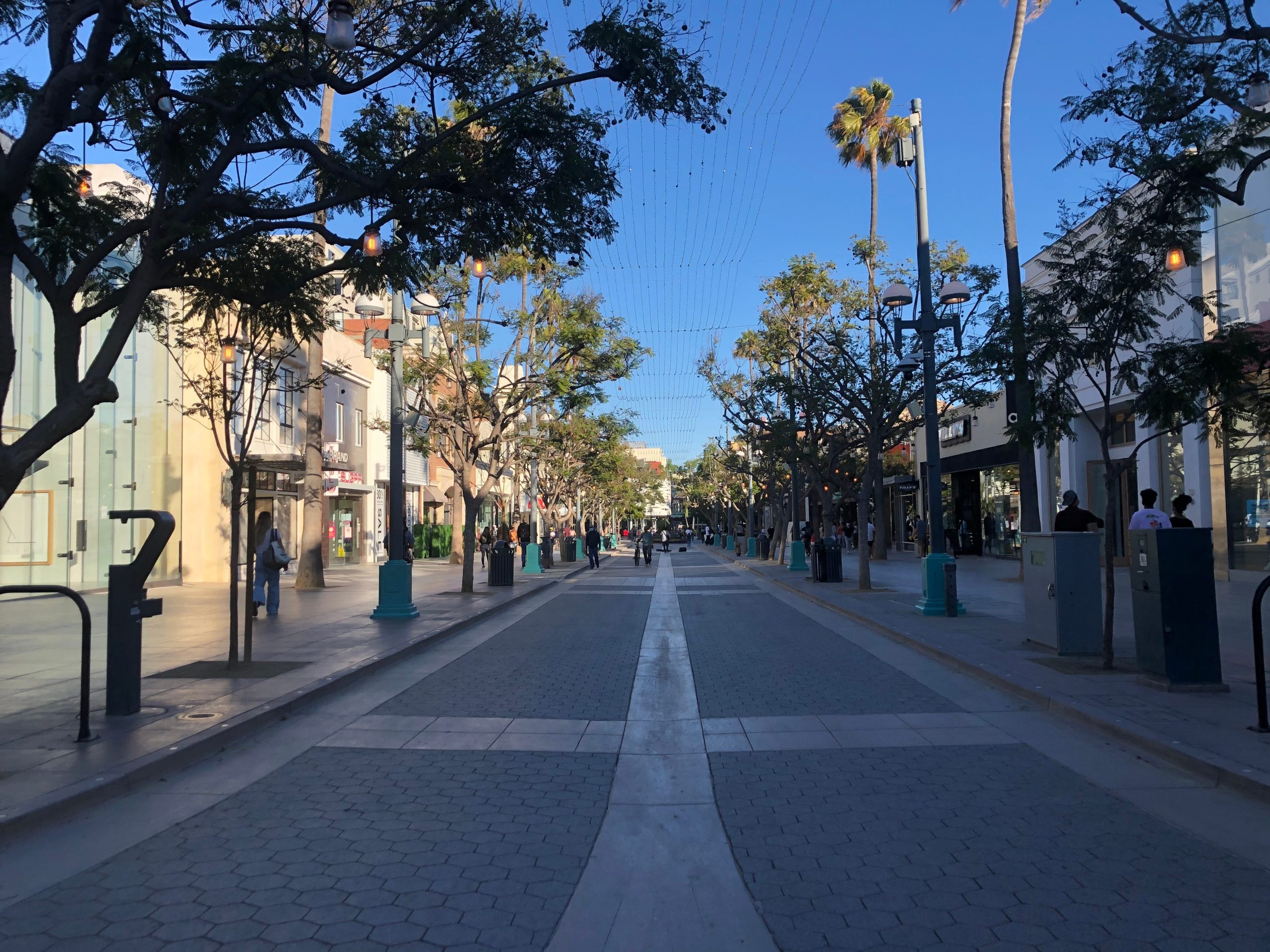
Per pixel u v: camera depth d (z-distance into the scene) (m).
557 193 8.38
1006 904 4.23
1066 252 9.64
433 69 8.62
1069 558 10.40
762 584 25.89
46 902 4.31
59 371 6.39
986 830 5.21
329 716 8.38
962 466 35.81
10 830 5.12
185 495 25.14
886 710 8.36
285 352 10.71
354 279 9.06
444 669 11.00
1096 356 9.25
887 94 32.56
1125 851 4.85
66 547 21.27
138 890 4.45
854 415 20.00
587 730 7.82
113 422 22.59
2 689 9.00
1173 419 8.71
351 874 4.66
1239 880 4.45
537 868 4.77
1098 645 10.28
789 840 5.12
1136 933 3.91
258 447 26.56
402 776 6.46
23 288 19.94
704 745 7.27
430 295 16.59
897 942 3.89
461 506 37.34
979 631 12.78
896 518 46.72
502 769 6.64
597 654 12.22
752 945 3.90
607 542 70.25
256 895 4.39
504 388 21.42
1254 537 18.23
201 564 25.03
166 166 7.38
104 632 13.72
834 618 16.19
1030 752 6.87
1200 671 8.27
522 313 20.42
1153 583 8.46
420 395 21.91
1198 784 5.98
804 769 6.54
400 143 9.14
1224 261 17.73
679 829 5.35
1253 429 12.30
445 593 21.16
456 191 8.29
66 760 6.36
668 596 21.88
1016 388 10.09
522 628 15.31
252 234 7.92
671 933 4.02
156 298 9.79
